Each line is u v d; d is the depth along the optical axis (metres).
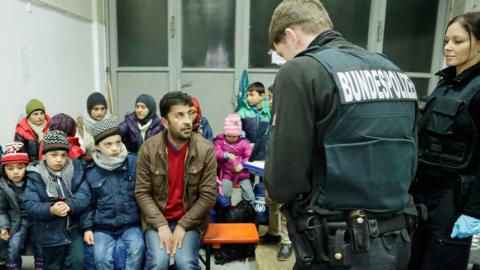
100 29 3.98
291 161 0.79
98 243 1.73
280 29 0.93
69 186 1.77
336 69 0.78
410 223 0.89
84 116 2.86
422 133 1.31
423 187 1.30
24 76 2.71
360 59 0.84
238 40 4.09
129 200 1.83
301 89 0.78
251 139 3.25
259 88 3.28
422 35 4.11
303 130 0.78
